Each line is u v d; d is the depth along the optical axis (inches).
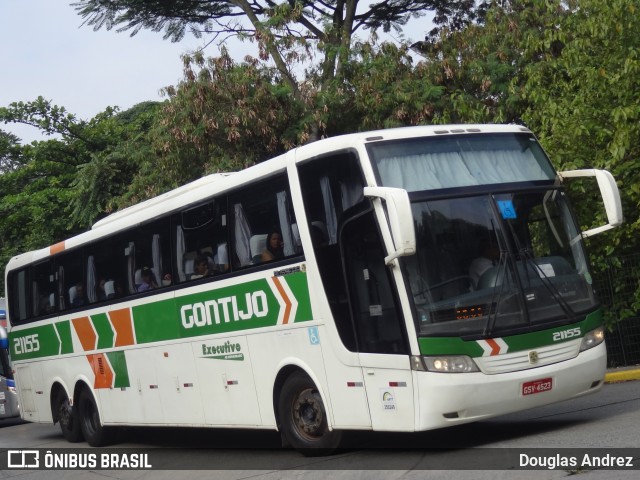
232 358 482.9
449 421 373.7
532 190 412.8
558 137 673.6
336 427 418.3
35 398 724.7
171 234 533.3
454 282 382.9
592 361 402.9
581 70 690.2
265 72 930.1
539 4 757.3
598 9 669.9
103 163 1269.7
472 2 1050.7
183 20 1034.7
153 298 550.6
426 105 901.8
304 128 908.0
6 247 1659.7
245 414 478.0
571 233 418.3
